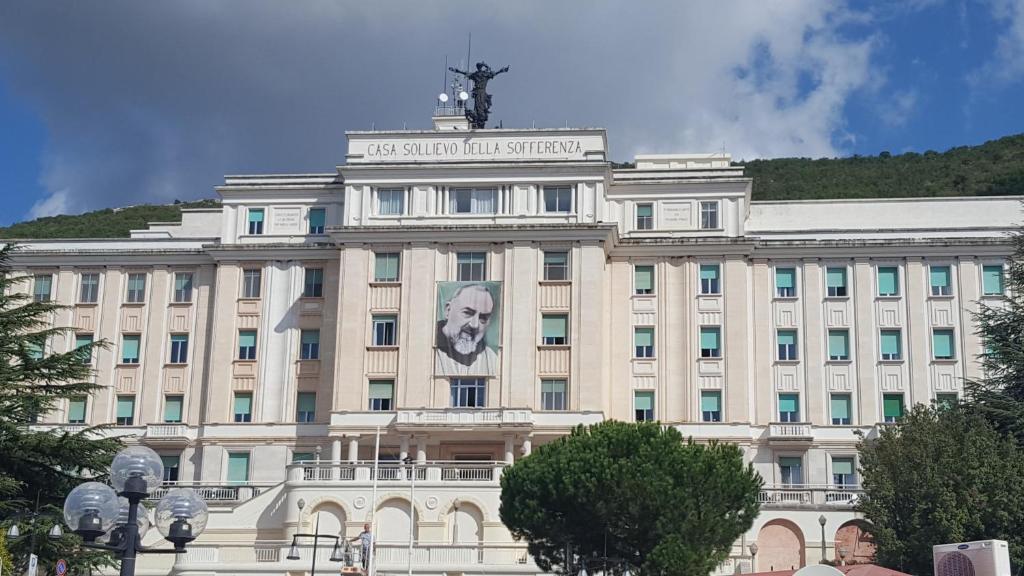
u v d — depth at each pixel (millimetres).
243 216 79688
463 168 76250
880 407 75062
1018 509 53094
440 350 73688
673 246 76812
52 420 78375
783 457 74250
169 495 22781
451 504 65375
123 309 80312
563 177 75750
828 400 75438
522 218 75438
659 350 76000
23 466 48375
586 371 72750
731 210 77688
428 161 76875
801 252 77312
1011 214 79500
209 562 59500
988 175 125312
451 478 66250
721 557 49750
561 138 76875
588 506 49438
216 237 81750
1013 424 59344
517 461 53938
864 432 74312
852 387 75438
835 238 77438
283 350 77312
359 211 76562
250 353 77688
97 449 49469
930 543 53188
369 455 73688
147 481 22406
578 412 71938
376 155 77625
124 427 77750
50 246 81812
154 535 63312
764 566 64312
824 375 75750
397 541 65062
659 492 48625
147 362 79250
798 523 64500
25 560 45219
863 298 76688
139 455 22484
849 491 65375
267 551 60156
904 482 54812
